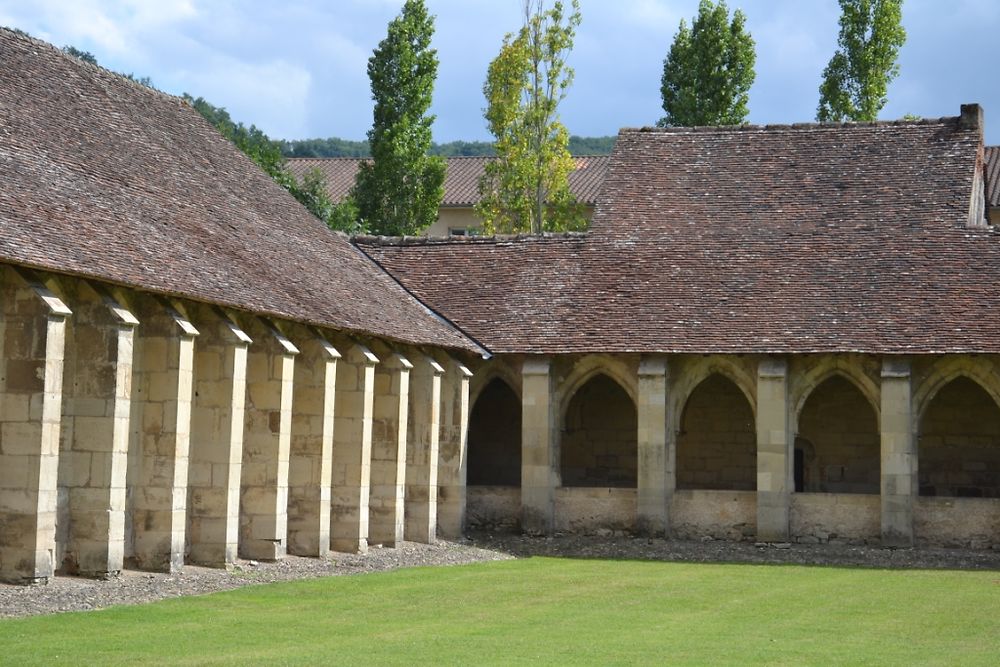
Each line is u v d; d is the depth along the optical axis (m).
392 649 19.61
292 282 32.69
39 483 23.56
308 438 32.91
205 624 21.34
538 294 42.69
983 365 38.44
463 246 45.03
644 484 40.25
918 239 41.56
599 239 44.06
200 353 29.19
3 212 23.62
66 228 25.02
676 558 36.56
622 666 18.58
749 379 40.22
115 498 25.53
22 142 27.47
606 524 41.06
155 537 27.22
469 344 40.69
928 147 44.91
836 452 44.47
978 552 37.97
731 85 67.12
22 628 20.02
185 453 27.56
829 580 31.45
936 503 38.59
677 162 46.41
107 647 18.72
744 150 46.38
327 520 33.03
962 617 25.22
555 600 26.56
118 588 24.67
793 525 39.59
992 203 61.16
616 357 41.31
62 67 32.91
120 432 25.58
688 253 42.91
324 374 32.88
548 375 41.06
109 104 33.56
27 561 23.56
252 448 30.86
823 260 41.59
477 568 32.72
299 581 27.98
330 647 19.61
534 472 41.12
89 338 25.56
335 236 42.34
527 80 64.62
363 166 67.56
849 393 44.41
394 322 36.81
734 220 43.81
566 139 65.00
